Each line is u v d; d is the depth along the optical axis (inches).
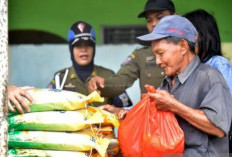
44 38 302.8
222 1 289.6
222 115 129.6
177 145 128.9
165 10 179.8
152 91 130.6
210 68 136.4
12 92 133.0
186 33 133.0
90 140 132.7
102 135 142.6
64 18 300.8
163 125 130.4
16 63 260.2
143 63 185.9
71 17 300.8
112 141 145.2
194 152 133.0
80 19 300.2
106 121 141.1
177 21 133.0
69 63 257.8
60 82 192.2
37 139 131.2
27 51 259.6
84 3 299.3
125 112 149.3
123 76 187.9
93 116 135.6
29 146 131.9
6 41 121.0
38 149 132.4
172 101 129.6
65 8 300.5
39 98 132.9
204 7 288.7
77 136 132.1
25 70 260.1
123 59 251.9
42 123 131.1
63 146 130.8
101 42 299.4
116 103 189.9
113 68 252.4
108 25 299.0
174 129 130.0
